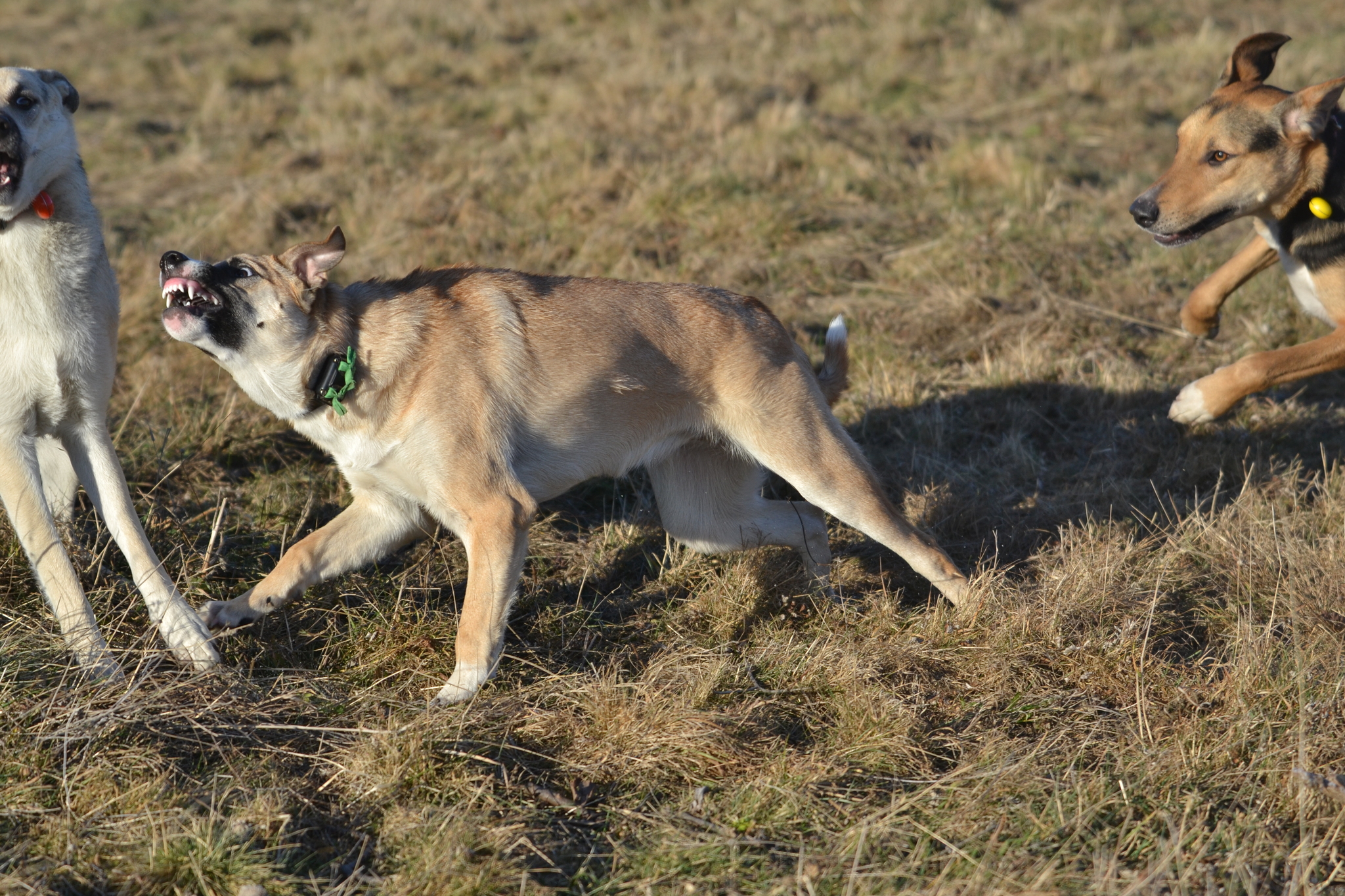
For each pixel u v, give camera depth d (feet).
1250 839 11.94
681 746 13.79
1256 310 28.50
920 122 46.78
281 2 69.56
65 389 15.90
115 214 36.68
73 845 11.69
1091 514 20.22
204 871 11.48
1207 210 21.53
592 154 40.06
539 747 14.30
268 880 11.44
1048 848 11.87
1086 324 28.53
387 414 15.75
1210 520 19.11
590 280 17.54
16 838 11.92
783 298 30.30
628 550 19.85
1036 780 12.97
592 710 14.62
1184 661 15.96
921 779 13.42
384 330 15.81
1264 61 22.43
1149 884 11.07
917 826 12.28
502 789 13.38
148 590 15.72
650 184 37.01
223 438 22.07
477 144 43.34
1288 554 17.47
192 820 11.97
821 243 34.12
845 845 11.98
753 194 37.14
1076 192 37.37
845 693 15.06
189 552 18.25
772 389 17.33
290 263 15.37
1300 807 11.98
